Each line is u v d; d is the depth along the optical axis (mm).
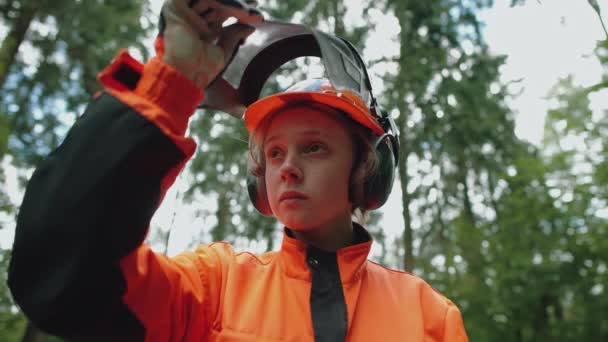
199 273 1317
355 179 1395
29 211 910
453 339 1390
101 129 926
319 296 1316
